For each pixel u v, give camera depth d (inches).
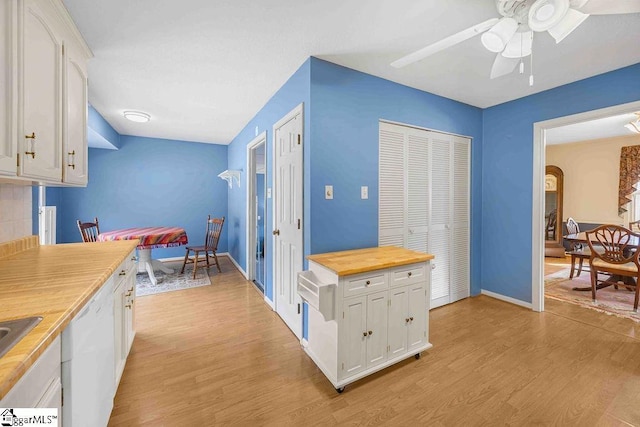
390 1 58.1
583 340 86.1
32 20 47.6
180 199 198.2
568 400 60.2
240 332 92.0
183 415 56.1
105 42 73.0
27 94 45.9
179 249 200.1
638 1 45.4
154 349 80.7
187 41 73.0
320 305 62.1
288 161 95.8
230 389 63.9
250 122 146.3
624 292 132.4
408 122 101.7
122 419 54.6
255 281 148.9
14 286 40.9
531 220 111.7
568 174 217.9
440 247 115.3
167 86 102.0
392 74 92.2
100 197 175.0
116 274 59.7
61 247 73.0
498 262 123.3
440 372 70.5
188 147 200.1
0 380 20.9
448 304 117.1
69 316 32.3
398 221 102.7
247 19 64.2
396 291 72.2
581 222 212.1
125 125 157.2
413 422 54.5
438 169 114.0
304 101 83.6
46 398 29.1
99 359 44.2
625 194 191.8
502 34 53.3
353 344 65.3
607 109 90.5
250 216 152.3
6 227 62.0
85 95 72.6
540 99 107.7
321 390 63.7
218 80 96.8
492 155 124.5
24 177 45.4
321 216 82.4
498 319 101.9
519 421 54.6
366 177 91.4
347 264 67.8
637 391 62.8
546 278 156.6
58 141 56.7
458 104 117.6
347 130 87.1
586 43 73.2
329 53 78.9
